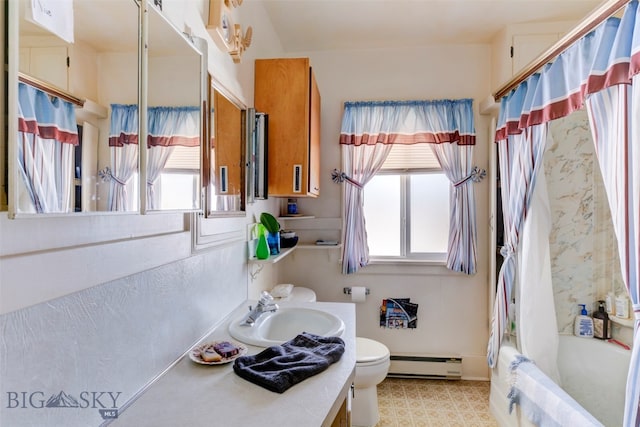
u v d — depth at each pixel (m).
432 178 2.68
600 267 2.11
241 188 1.60
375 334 2.66
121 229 0.80
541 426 1.52
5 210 0.50
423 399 2.29
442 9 2.12
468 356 2.57
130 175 0.78
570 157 2.15
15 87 0.51
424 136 2.56
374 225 2.73
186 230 1.12
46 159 0.57
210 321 1.28
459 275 2.59
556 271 2.15
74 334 0.65
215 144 1.30
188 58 1.07
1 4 0.50
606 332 2.02
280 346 1.09
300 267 2.73
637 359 1.12
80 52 0.64
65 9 0.61
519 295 1.99
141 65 0.81
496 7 2.10
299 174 1.83
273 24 2.30
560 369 2.00
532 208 1.93
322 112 2.70
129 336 0.81
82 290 0.67
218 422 0.73
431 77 2.61
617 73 1.19
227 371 0.96
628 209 1.18
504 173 2.10
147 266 0.88
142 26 0.81
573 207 2.15
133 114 0.79
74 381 0.65
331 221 2.68
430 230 2.68
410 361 2.56
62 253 0.62
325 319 1.43
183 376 0.93
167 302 0.98
